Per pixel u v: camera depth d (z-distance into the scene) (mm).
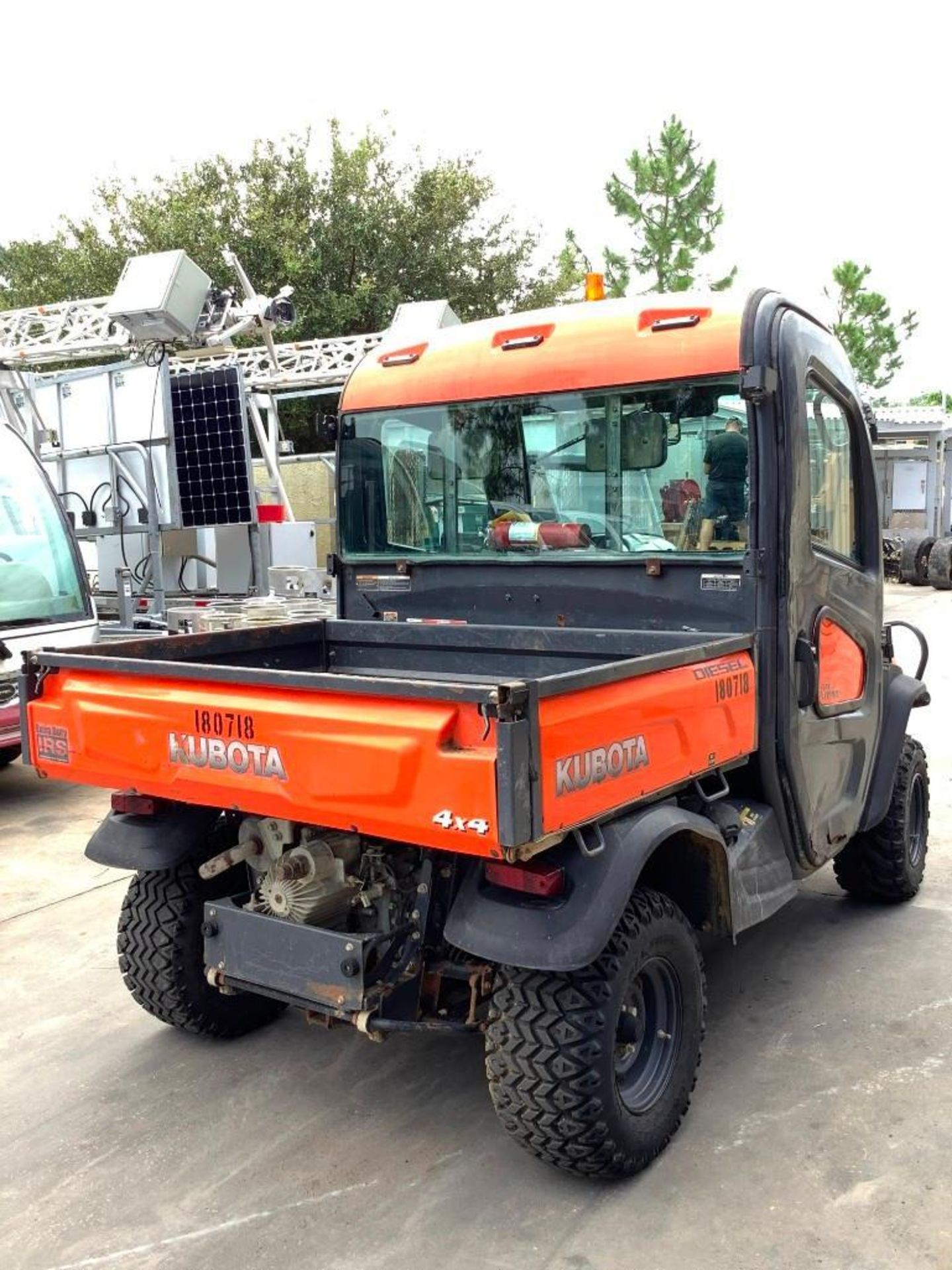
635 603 3793
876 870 4762
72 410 11227
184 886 3613
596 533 3879
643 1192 2904
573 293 23641
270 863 3234
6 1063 3713
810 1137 3133
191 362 13875
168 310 9594
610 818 2840
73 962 4555
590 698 2588
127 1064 3686
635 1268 2613
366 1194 2941
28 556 7270
